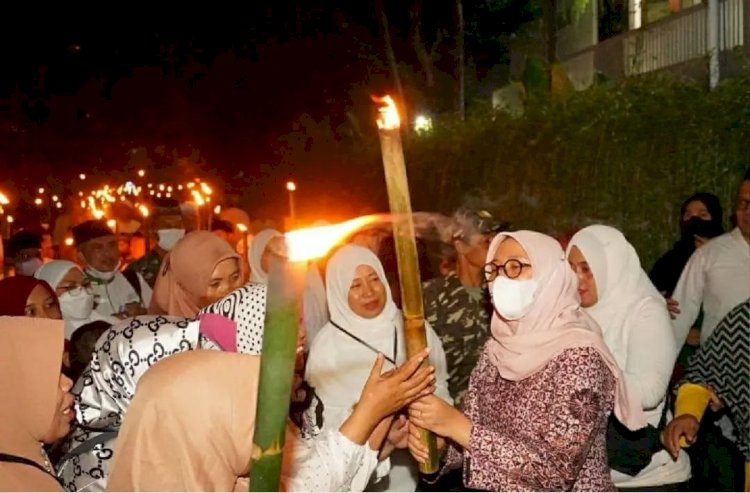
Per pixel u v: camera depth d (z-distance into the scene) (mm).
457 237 5117
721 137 6930
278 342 1331
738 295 5000
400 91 17906
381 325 4383
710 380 3957
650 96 7473
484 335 4766
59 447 3109
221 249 4051
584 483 3109
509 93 13992
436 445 3094
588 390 3045
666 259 6090
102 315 5871
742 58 9500
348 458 2830
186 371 2191
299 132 16250
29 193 19609
